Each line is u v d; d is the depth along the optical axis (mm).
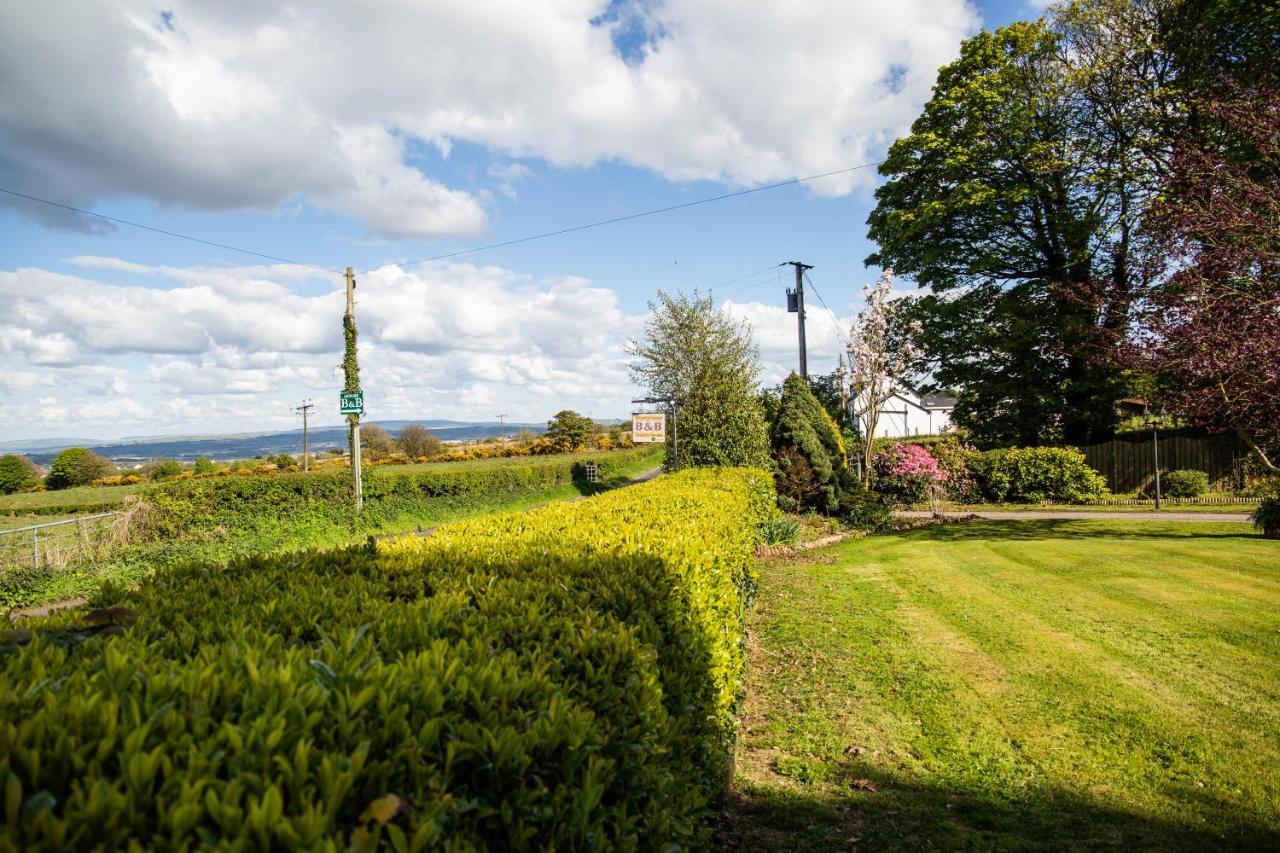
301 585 3326
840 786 3949
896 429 50062
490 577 3430
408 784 1385
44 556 13344
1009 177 22906
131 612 2426
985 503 22297
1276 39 17484
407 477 23750
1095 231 21125
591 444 68125
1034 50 21875
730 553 5559
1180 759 4016
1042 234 22938
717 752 3311
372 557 4227
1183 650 5824
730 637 4473
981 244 24141
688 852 2355
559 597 3033
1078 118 21281
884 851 3248
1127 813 3508
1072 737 4379
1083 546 11281
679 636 3234
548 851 1532
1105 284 14375
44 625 2363
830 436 18094
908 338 20656
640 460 54969
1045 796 3717
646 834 1979
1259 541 10883
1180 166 11430
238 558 4055
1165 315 10875
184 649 2170
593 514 6512
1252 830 3301
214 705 1495
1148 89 19797
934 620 7203
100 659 1891
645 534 5145
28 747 1219
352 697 1508
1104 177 20547
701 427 17703
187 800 1095
